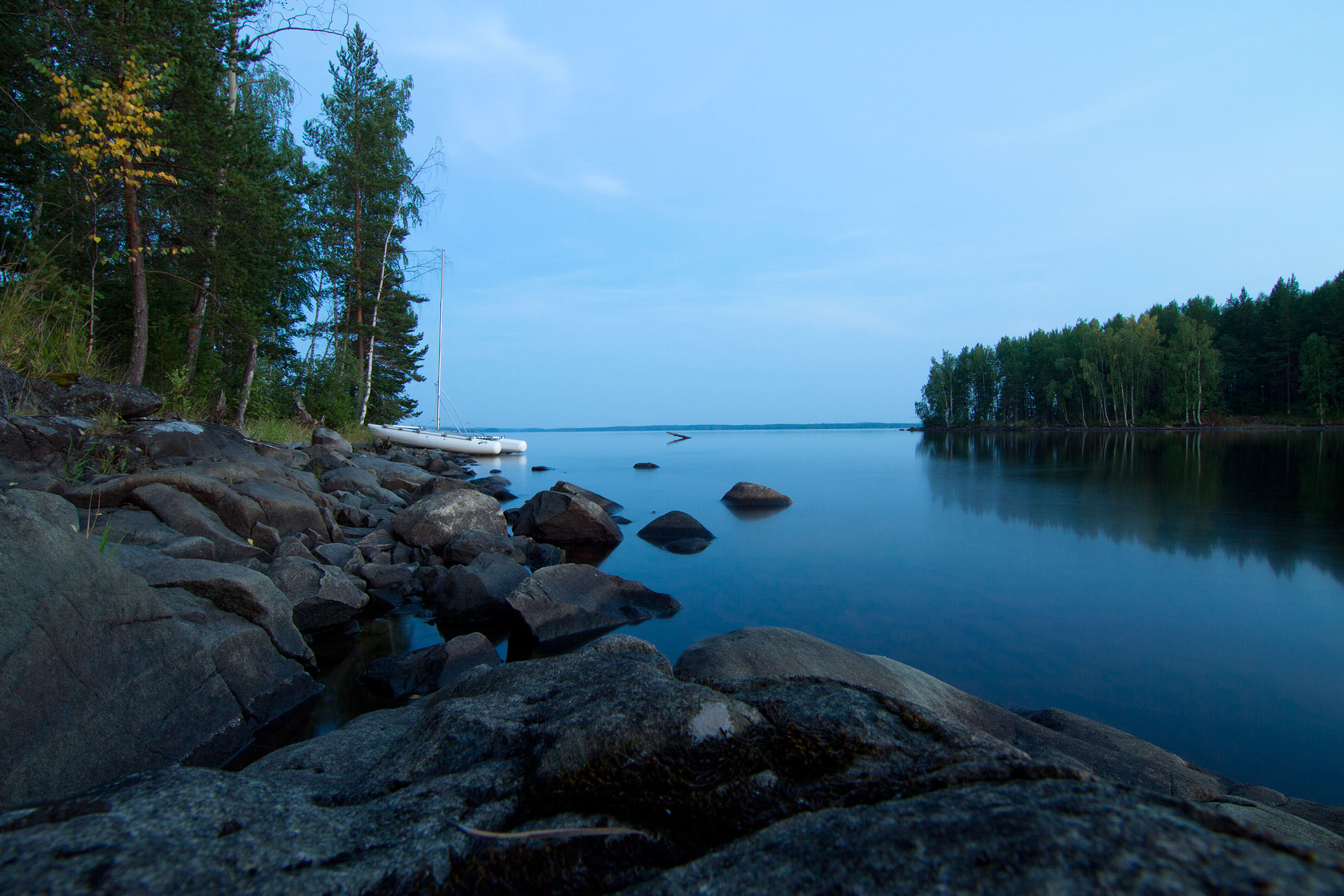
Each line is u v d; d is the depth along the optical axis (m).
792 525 13.55
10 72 12.13
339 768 2.34
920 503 16.66
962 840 1.12
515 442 37.31
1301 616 7.12
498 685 2.45
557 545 11.67
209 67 12.84
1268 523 12.59
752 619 7.23
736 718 1.66
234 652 4.43
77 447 7.82
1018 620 7.11
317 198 28.80
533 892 1.32
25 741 3.01
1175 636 6.56
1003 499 17.00
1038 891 0.96
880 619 7.21
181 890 1.22
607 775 1.54
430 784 1.67
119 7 10.90
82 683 3.35
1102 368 72.50
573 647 6.35
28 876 1.18
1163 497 16.55
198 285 14.48
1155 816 1.09
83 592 3.53
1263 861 0.94
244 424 17.09
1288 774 4.07
